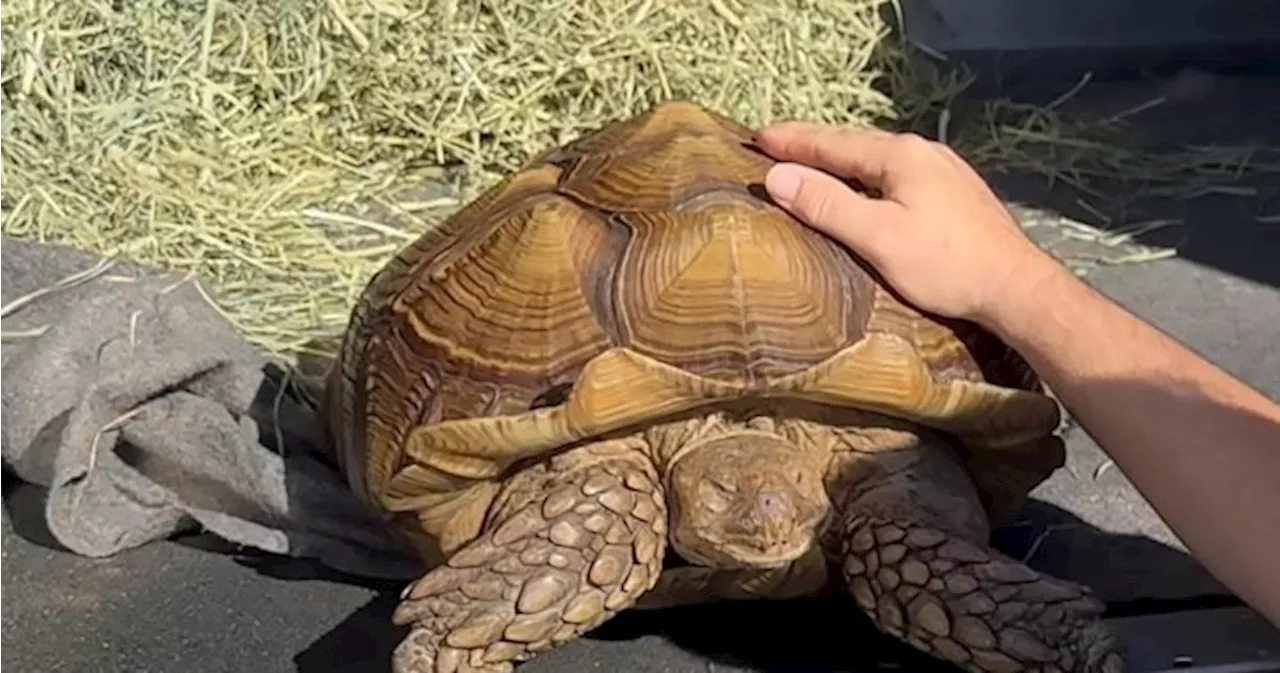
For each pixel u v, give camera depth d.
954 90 1.70
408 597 0.84
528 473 0.88
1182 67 1.83
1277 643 0.92
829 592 0.94
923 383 0.86
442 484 0.87
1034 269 0.89
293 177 1.50
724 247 0.86
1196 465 0.83
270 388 1.09
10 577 1.00
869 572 0.86
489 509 0.89
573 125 1.56
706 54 1.60
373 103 1.54
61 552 1.03
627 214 0.90
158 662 0.93
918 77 1.71
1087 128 1.68
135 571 1.01
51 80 1.50
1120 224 1.50
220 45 1.55
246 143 1.51
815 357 0.85
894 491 0.88
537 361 0.86
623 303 0.86
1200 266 1.42
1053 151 1.63
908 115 1.68
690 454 0.86
